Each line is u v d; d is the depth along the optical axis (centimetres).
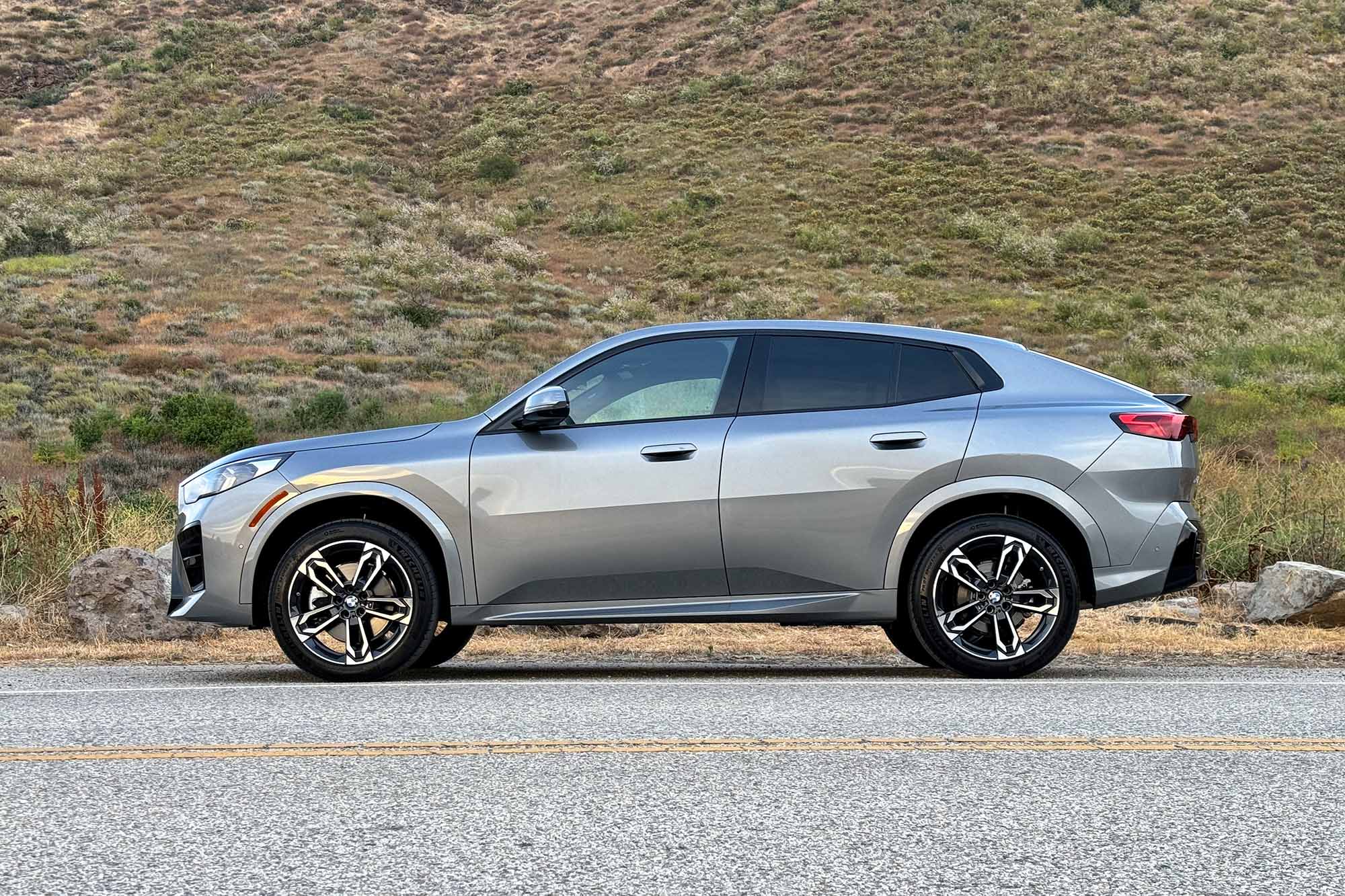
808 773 459
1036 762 477
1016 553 692
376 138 8588
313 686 675
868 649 885
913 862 352
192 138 8444
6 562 1077
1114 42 8794
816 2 9925
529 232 7300
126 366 4719
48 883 335
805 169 7725
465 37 10525
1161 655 834
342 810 409
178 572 727
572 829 385
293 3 11081
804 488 691
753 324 725
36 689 676
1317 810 409
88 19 10606
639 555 693
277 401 4384
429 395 4597
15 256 6400
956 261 6500
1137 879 338
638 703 611
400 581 696
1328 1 9138
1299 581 995
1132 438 703
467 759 483
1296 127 7700
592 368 720
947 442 697
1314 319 5488
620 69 9681
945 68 8712
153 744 514
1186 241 6588
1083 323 5553
